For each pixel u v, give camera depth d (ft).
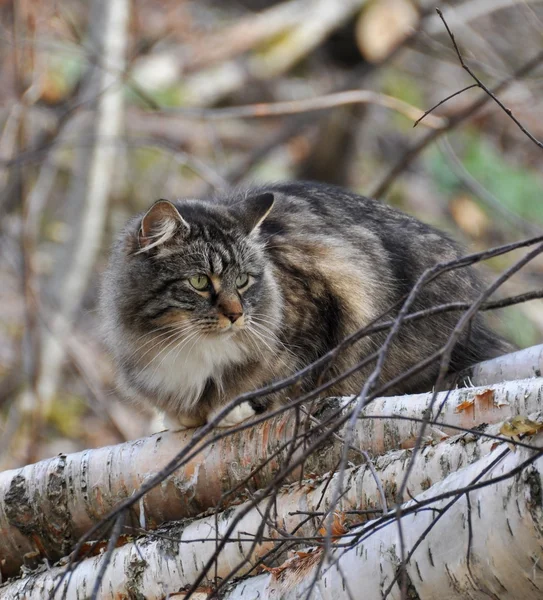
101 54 58.29
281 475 18.01
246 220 30.50
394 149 73.82
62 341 54.90
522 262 17.29
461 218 62.44
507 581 18.37
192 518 26.68
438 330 31.78
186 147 72.69
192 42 75.31
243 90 76.43
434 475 22.15
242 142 73.97
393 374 31.09
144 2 71.87
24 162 52.95
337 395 30.58
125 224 32.86
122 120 66.03
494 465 18.88
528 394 23.36
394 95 74.23
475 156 69.05
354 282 30.89
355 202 34.14
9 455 54.34
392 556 19.57
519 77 50.42
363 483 23.17
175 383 29.48
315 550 22.30
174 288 29.30
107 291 31.01
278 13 78.33
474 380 29.89
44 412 56.24
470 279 33.63
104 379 58.65
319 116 68.28
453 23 66.54
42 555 29.01
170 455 27.89
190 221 30.04
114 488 28.09
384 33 58.54
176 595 24.47
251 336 29.30
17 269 61.46
